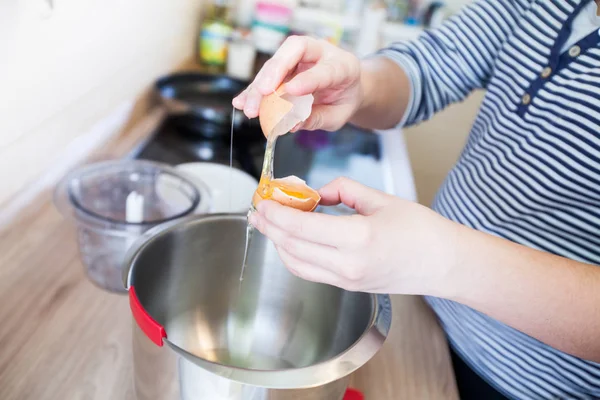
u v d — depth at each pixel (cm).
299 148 113
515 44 68
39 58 69
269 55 145
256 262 60
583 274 45
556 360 59
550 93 61
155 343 41
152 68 110
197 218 55
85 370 54
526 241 61
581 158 56
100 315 61
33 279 64
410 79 77
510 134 65
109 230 63
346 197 48
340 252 40
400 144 123
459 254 41
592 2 60
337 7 165
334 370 40
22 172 72
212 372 39
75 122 83
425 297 73
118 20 88
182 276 57
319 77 52
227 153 102
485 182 67
